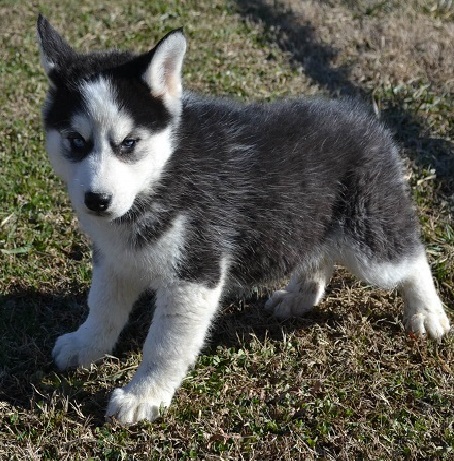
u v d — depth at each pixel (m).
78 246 1.60
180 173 1.33
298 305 1.51
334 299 1.54
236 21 2.24
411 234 1.46
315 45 2.11
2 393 1.38
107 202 1.26
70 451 1.30
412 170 1.73
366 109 1.53
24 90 1.94
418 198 1.68
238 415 1.35
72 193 1.29
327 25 2.21
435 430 1.34
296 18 2.26
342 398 1.38
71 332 1.46
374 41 2.12
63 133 1.30
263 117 1.43
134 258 1.34
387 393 1.39
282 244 1.42
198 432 1.33
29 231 1.61
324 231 1.44
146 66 1.30
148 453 1.30
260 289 1.52
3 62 2.04
